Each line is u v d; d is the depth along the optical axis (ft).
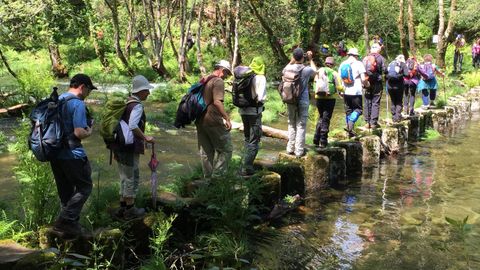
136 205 18.31
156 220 17.08
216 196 19.60
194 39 101.91
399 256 18.38
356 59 32.78
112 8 80.64
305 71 25.61
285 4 83.10
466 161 33.99
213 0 86.43
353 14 103.04
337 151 28.84
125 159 16.74
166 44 98.22
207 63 89.51
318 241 19.84
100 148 32.19
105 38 96.17
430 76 47.50
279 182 23.12
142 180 24.48
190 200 19.51
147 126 39.78
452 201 25.03
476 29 100.42
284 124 45.68
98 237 14.88
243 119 22.90
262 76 22.31
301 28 80.53
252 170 23.15
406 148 38.37
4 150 30.55
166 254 16.93
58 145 14.10
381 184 28.35
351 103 33.04
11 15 69.56
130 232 16.58
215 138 20.51
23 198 17.10
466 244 19.44
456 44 83.35
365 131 35.19
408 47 107.96
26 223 16.05
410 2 78.13
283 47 83.82
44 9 77.30
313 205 24.45
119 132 16.51
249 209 20.36
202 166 21.65
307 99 26.03
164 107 52.34
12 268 12.93
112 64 85.35
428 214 23.06
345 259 18.12
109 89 65.67
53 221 16.07
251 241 19.66
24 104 44.75
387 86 39.27
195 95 20.56
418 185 28.04
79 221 16.49
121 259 15.40
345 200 25.31
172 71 83.76
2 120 41.52
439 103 51.21
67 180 15.12
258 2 81.56
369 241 19.85
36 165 16.35
